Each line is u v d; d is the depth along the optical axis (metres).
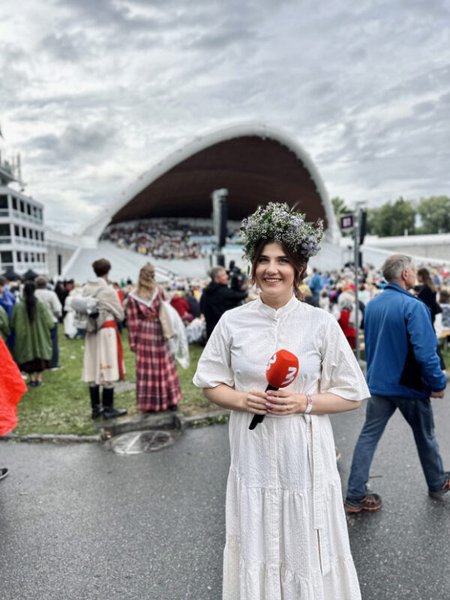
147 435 4.66
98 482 3.64
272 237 1.70
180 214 79.62
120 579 2.48
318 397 1.64
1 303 8.23
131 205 61.56
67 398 6.05
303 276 1.81
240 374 1.73
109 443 4.48
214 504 3.23
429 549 2.63
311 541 1.63
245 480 1.69
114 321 5.04
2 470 3.82
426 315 2.86
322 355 1.72
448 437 4.33
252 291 6.83
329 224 67.88
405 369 2.95
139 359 5.13
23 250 36.81
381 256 59.31
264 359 1.69
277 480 1.65
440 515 2.97
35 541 2.86
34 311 6.48
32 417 5.24
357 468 3.02
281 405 1.59
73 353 9.75
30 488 3.58
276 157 60.38
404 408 3.03
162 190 61.91
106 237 64.81
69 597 2.36
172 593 2.36
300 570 1.62
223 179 65.06
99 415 5.14
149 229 72.81
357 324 7.24
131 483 3.60
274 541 1.64
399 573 2.44
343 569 1.70
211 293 6.25
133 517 3.09
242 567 1.67
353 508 3.01
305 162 60.31
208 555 2.66
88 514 3.16
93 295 4.94
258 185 69.31
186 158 53.38
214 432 4.67
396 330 2.93
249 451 1.69
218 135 52.44
